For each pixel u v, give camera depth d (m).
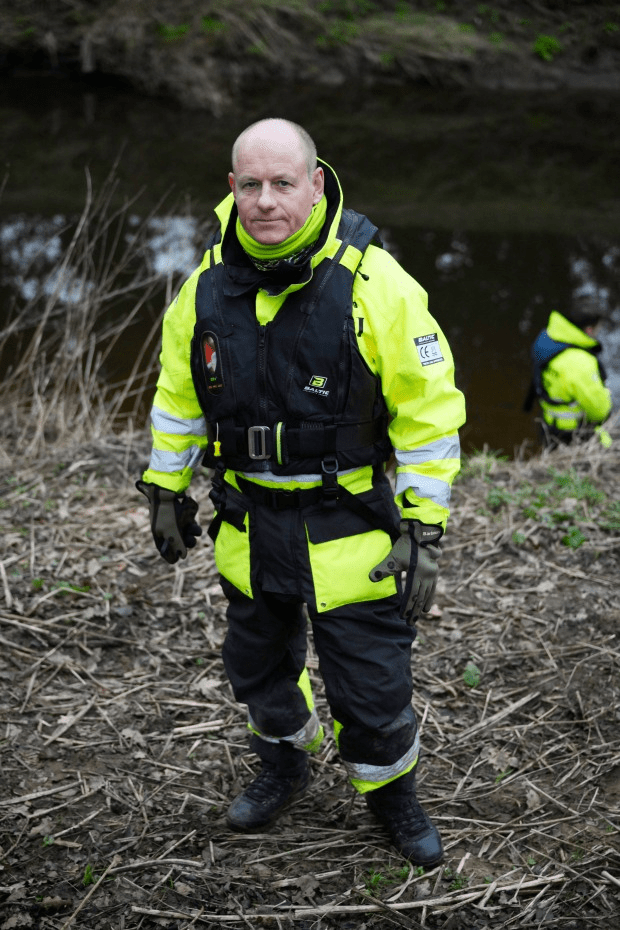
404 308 2.27
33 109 18.73
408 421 2.33
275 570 2.46
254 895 2.62
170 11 20.12
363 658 2.48
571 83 22.19
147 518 4.61
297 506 2.41
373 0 22.97
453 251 11.31
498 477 5.18
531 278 10.41
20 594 3.92
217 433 2.43
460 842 2.84
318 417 2.33
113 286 9.17
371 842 2.83
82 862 2.72
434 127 18.80
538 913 2.56
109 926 2.50
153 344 8.19
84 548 4.31
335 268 2.28
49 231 10.92
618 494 4.89
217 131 17.91
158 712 3.38
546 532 4.46
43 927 2.48
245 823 2.84
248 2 20.73
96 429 5.70
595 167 15.84
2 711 3.31
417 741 2.71
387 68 21.83
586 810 2.93
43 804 2.93
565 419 6.34
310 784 3.08
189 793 3.03
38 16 20.02
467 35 22.27
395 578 2.51
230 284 2.33
